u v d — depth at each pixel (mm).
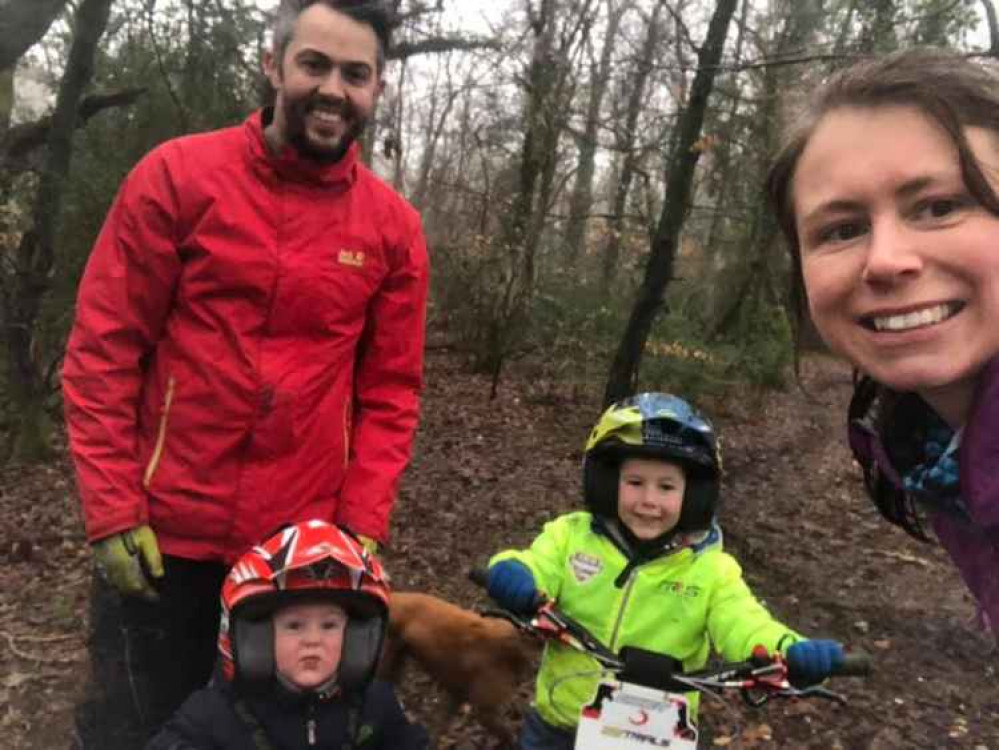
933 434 757
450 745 2068
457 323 7430
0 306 4605
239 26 4875
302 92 1206
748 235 7484
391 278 1399
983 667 2553
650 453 1266
